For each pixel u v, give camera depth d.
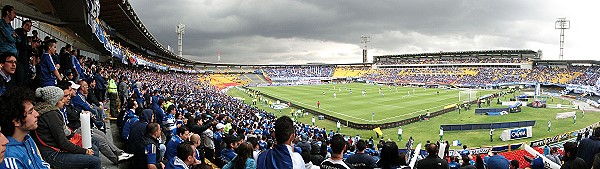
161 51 78.56
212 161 11.95
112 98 17.48
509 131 36.34
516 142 35.66
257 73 158.75
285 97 78.56
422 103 65.00
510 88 104.31
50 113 5.70
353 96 80.12
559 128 42.50
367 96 79.88
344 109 57.22
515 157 25.83
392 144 7.41
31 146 4.52
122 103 18.64
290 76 160.75
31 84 10.30
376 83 137.62
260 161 4.81
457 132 40.41
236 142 10.12
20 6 16.91
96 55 52.53
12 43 8.87
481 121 47.41
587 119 48.53
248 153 6.09
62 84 7.38
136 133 7.96
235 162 6.11
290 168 4.57
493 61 132.00
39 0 16.73
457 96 77.88
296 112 53.62
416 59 163.00
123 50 43.16
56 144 5.76
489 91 91.38
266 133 22.55
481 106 62.66
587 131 35.28
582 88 83.38
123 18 38.09
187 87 63.53
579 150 8.16
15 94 4.26
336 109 57.25
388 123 43.28
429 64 147.00
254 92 90.44
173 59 104.94
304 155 8.99
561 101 71.25
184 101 32.38
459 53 147.38
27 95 4.32
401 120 45.19
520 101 63.22
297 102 68.12
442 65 142.38
